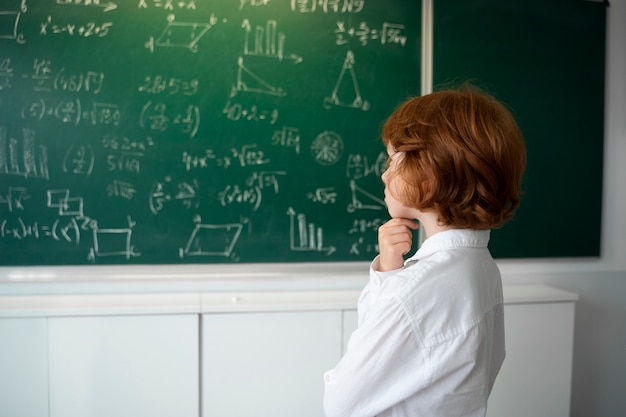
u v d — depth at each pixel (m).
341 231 2.30
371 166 2.30
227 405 2.03
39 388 1.91
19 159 2.08
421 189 0.77
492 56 2.37
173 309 1.96
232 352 2.02
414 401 0.79
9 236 2.09
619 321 2.62
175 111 2.16
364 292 0.90
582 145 2.48
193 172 2.19
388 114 2.30
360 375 0.77
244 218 2.23
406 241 0.87
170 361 1.97
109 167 2.13
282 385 2.05
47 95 2.08
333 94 2.26
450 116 0.76
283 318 2.04
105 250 2.15
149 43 2.13
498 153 0.75
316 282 2.32
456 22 2.34
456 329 0.76
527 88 2.41
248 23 2.19
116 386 1.95
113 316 1.93
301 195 2.26
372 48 2.28
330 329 2.07
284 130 2.24
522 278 2.50
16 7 2.04
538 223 2.46
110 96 2.12
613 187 2.54
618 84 2.51
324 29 2.24
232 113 2.20
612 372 2.63
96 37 2.10
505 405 2.20
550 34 2.42
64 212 2.12
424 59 2.32
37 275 2.12
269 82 2.21
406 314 0.75
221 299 2.12
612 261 2.58
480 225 0.79
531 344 2.20
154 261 2.18
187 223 2.20
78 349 1.92
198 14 2.15
